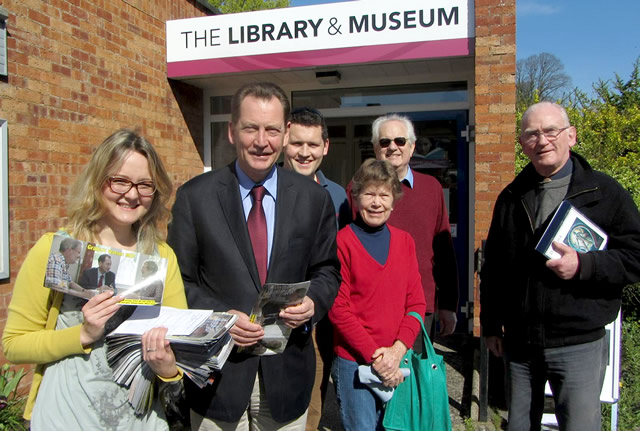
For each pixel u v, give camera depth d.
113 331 1.59
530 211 2.41
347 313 2.43
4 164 3.49
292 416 2.07
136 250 1.76
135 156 1.66
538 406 2.49
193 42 5.27
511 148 4.28
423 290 2.83
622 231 2.26
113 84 4.62
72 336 1.53
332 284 2.18
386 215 2.51
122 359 1.60
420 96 5.53
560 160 2.33
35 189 3.79
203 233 2.00
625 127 7.82
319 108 5.83
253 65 5.06
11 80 3.57
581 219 2.24
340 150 5.82
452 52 4.47
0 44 3.45
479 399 3.46
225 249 1.99
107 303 1.53
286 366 2.07
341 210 2.97
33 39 3.76
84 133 4.27
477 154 4.37
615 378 3.04
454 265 3.16
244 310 1.96
